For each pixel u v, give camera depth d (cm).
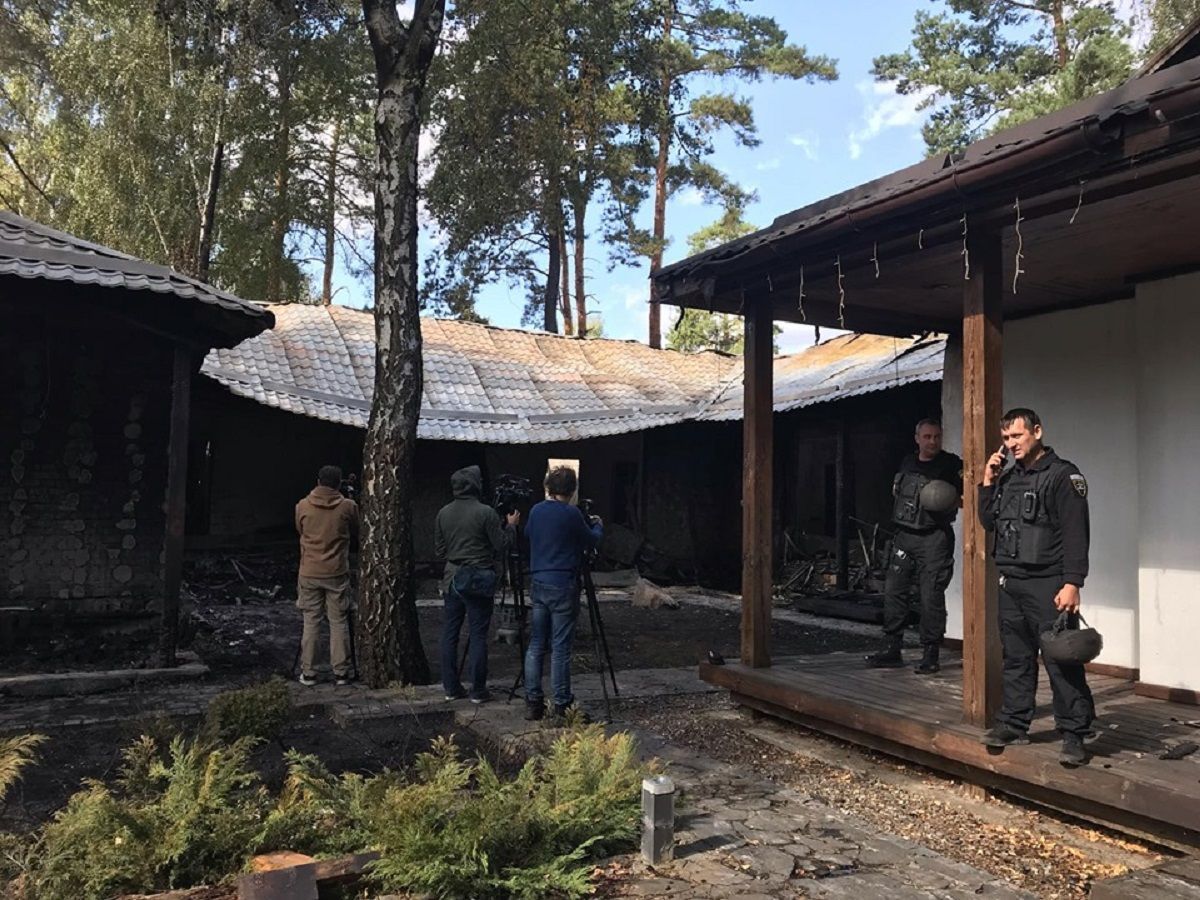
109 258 714
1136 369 625
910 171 491
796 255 558
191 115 1573
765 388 646
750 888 340
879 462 1391
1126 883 312
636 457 1739
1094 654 388
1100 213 457
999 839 409
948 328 772
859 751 543
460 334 1825
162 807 351
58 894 309
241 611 1176
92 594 816
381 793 366
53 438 811
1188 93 333
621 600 1420
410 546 724
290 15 1273
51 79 1914
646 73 1337
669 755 530
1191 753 423
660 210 2647
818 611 1257
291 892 304
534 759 425
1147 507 588
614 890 337
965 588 475
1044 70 2061
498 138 1484
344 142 2225
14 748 393
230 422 1410
